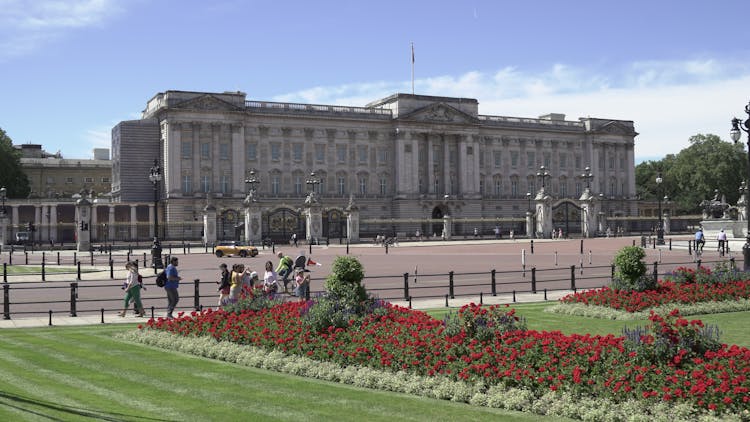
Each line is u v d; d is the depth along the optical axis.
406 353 16.88
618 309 27.02
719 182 161.50
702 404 13.09
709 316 26.30
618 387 13.85
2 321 26.69
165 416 13.33
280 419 13.33
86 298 34.38
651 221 157.12
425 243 100.94
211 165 121.81
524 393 14.51
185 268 55.31
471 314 17.59
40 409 13.22
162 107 119.00
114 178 131.62
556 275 44.44
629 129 159.88
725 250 64.81
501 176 147.75
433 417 13.70
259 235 93.81
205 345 20.27
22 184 136.50
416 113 137.38
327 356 18.11
